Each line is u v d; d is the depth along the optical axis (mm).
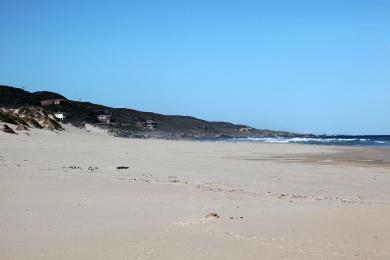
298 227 9742
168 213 11750
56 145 48562
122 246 8062
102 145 55188
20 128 60094
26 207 12445
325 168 30406
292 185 21172
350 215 11188
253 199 15164
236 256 7453
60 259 7316
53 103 143250
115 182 18812
